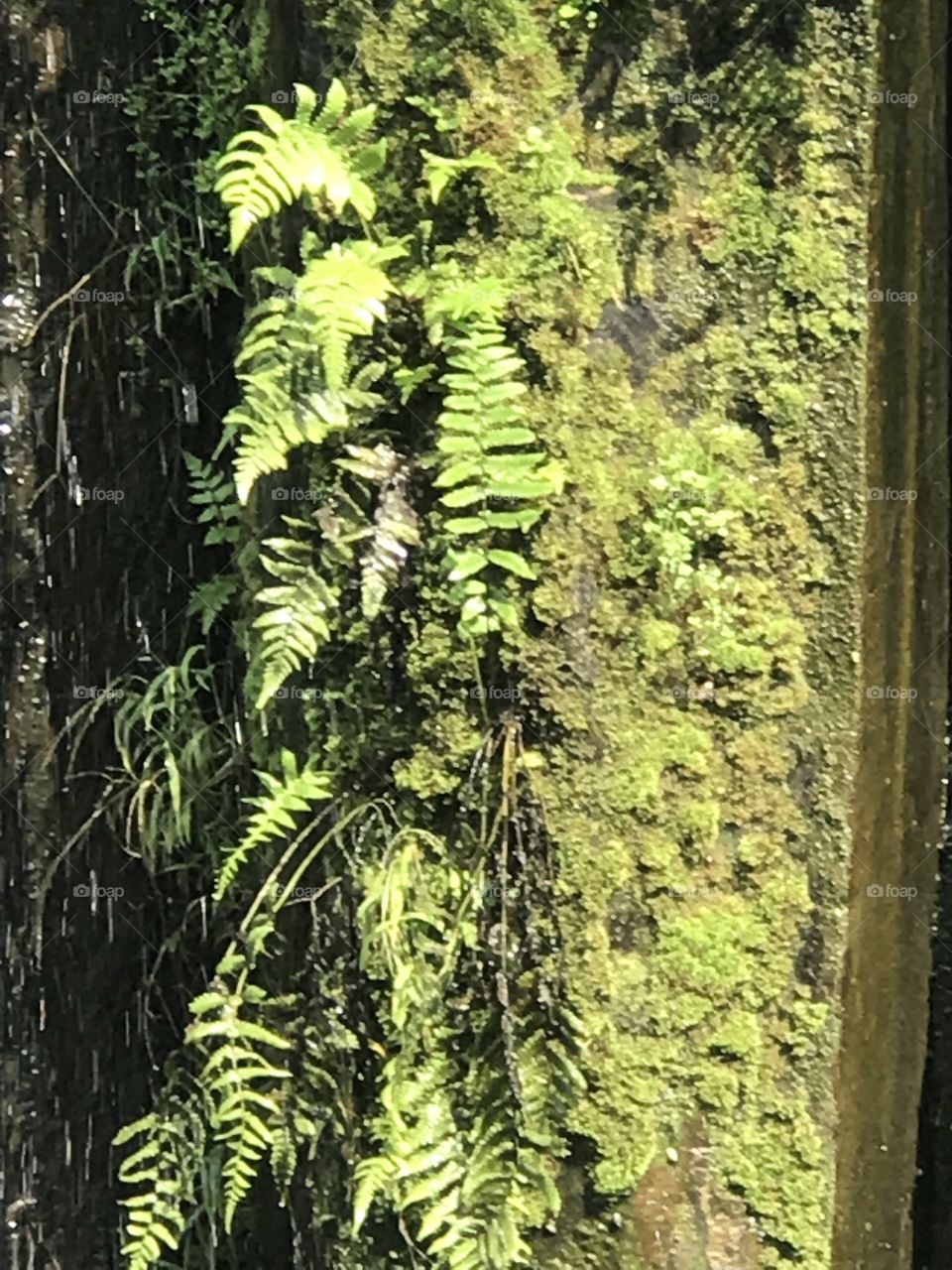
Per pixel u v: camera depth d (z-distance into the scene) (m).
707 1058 1.37
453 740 1.37
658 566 1.34
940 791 1.47
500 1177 1.38
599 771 1.35
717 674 1.36
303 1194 1.48
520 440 1.30
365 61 1.31
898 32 1.34
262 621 1.35
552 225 1.32
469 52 1.31
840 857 1.37
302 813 1.44
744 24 1.31
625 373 1.33
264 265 1.41
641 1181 1.37
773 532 1.35
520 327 1.33
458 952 1.38
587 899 1.36
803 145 1.32
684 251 1.33
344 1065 1.43
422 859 1.39
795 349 1.34
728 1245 1.38
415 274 1.33
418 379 1.33
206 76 1.51
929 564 1.43
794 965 1.38
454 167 1.30
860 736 1.37
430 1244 1.39
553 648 1.35
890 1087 1.47
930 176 1.39
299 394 1.31
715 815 1.36
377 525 1.35
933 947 1.51
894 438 1.38
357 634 1.38
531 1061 1.38
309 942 1.45
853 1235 1.44
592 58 1.31
